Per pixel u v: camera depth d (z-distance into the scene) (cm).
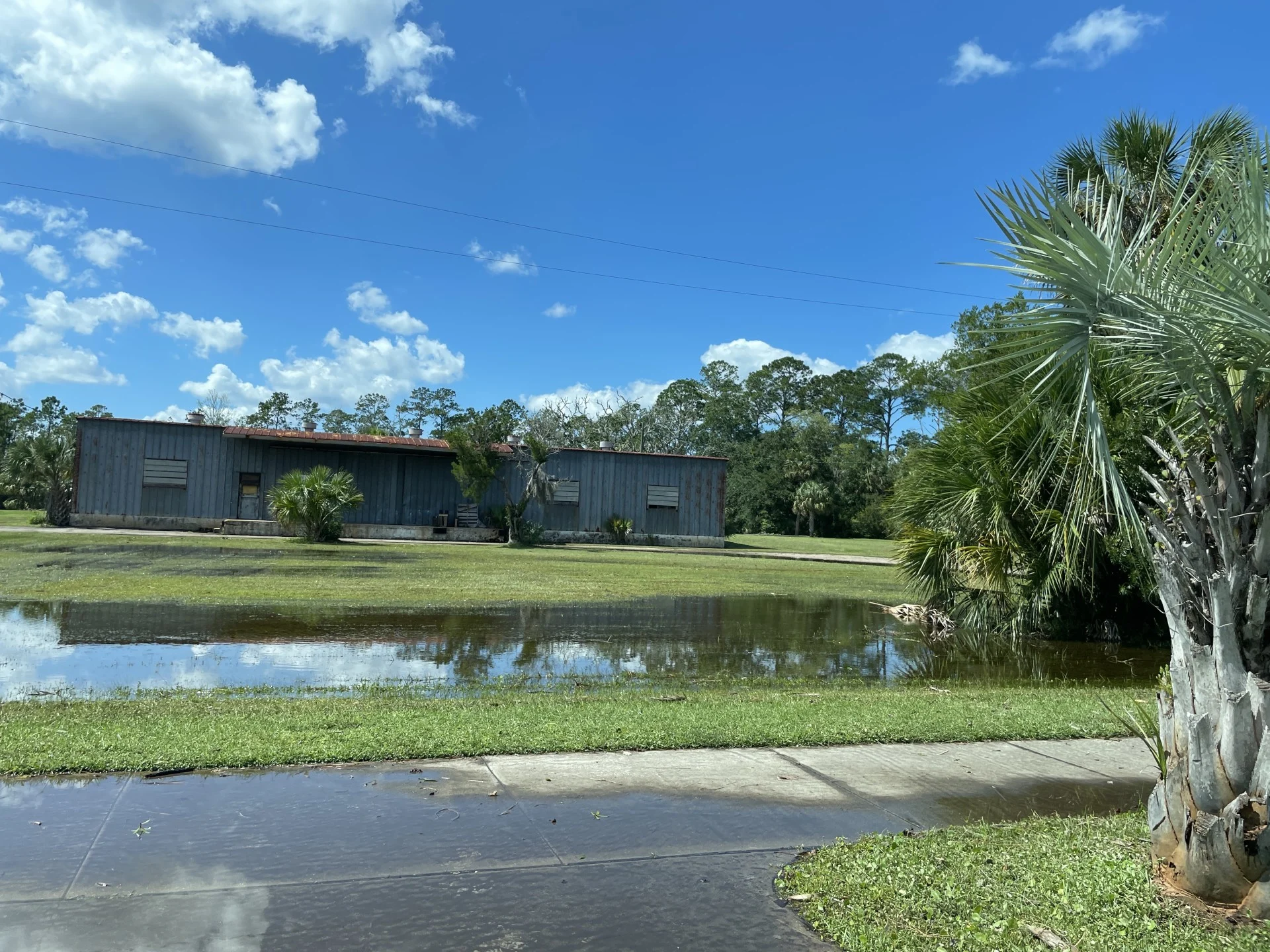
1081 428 456
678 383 9688
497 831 461
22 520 3709
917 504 1557
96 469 3347
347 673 899
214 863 409
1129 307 376
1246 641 380
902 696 860
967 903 385
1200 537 393
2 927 343
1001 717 751
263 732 614
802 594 2012
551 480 3734
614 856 438
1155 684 988
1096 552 1253
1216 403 393
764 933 363
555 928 362
